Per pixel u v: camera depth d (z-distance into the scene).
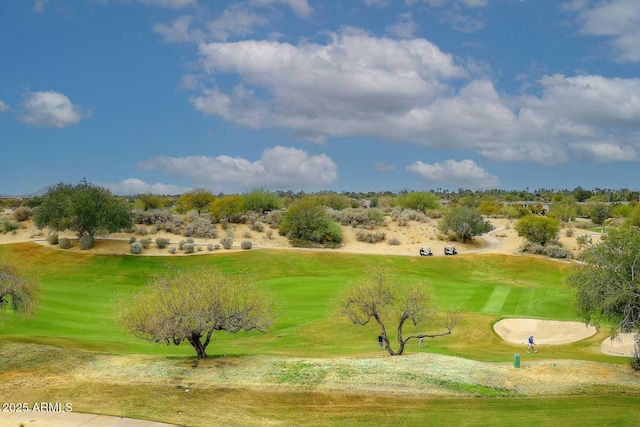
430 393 27.83
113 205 90.56
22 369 30.53
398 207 142.38
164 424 23.25
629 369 33.91
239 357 34.00
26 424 22.94
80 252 85.75
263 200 134.00
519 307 58.03
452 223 114.00
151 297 32.06
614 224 124.88
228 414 24.67
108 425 22.97
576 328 48.03
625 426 23.56
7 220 105.56
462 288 68.88
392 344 43.34
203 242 99.06
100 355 33.94
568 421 24.14
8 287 34.81
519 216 163.88
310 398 26.80
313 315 53.69
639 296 31.34
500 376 31.19
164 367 31.39
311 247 104.19
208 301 31.88
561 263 94.06
